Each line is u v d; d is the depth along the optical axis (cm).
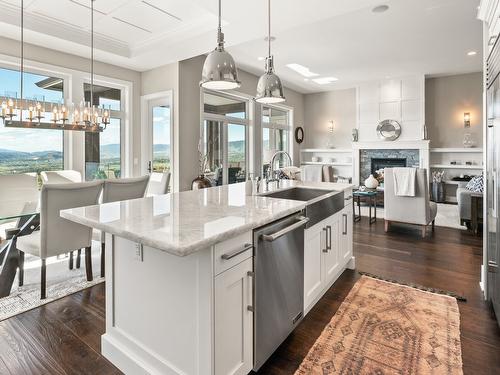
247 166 738
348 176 898
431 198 758
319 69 693
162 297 157
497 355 186
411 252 378
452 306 245
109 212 180
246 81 705
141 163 588
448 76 762
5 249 297
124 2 361
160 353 161
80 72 490
